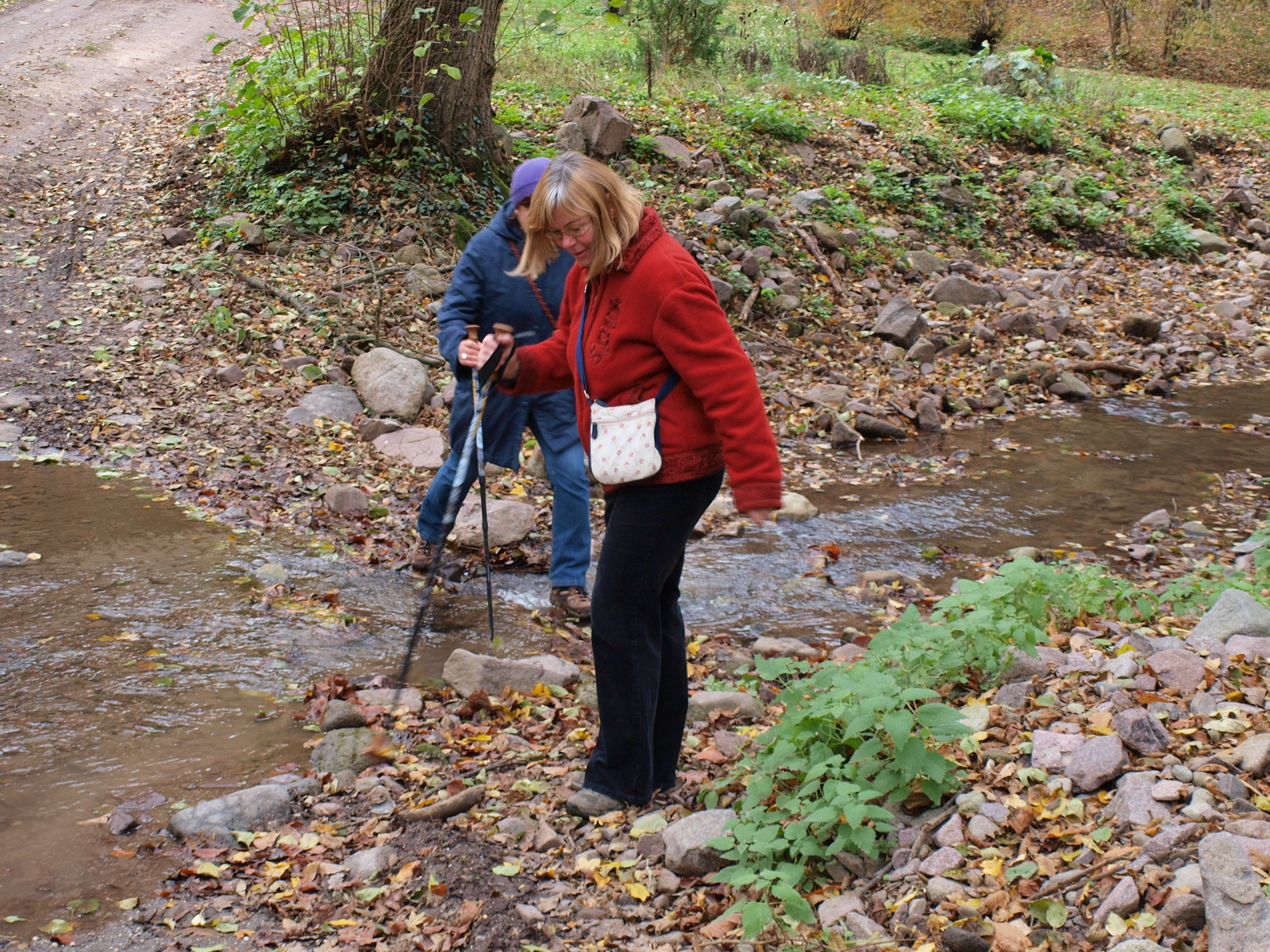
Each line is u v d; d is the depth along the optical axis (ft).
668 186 37.17
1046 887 8.21
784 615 15.76
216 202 32.14
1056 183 46.06
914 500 21.09
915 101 53.42
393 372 22.67
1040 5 88.48
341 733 11.34
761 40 58.75
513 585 16.21
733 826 9.03
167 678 12.60
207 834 9.67
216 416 21.34
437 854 9.58
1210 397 28.86
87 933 8.38
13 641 13.16
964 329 32.22
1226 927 7.03
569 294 10.18
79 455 19.44
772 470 8.99
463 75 33.17
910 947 7.93
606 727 10.08
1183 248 42.83
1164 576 17.11
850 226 37.63
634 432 9.29
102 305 26.08
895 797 9.36
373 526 17.92
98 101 47.06
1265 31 82.38
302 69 33.09
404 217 30.96
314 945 8.39
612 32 60.44
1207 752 9.71
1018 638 11.64
